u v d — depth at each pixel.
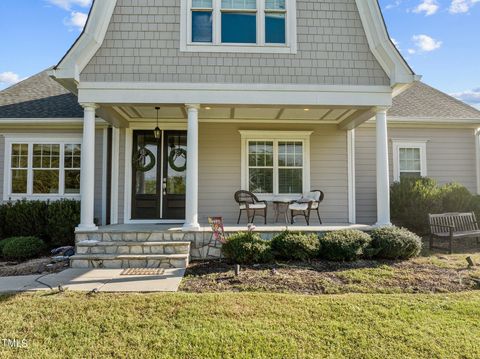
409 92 11.27
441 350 3.00
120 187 8.63
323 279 4.89
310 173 9.01
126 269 5.62
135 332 3.29
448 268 5.48
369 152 9.34
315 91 6.61
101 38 6.39
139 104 6.50
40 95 10.11
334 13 6.80
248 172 8.93
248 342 3.12
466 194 8.36
